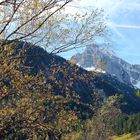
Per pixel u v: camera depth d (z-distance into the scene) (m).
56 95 13.58
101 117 64.81
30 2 11.73
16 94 12.91
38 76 13.27
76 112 14.06
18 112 13.04
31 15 12.02
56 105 13.68
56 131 13.70
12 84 12.66
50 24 12.86
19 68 13.16
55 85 13.55
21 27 12.56
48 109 13.60
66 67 13.61
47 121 13.50
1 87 12.52
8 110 12.88
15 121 12.98
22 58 13.05
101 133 66.75
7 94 12.52
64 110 13.80
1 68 12.42
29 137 13.48
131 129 158.75
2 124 12.88
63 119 13.70
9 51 12.51
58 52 12.80
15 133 13.20
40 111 13.39
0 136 12.87
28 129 13.46
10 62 12.80
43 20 12.71
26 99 13.24
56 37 12.85
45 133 13.70
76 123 14.03
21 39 12.38
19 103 13.19
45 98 13.45
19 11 12.02
